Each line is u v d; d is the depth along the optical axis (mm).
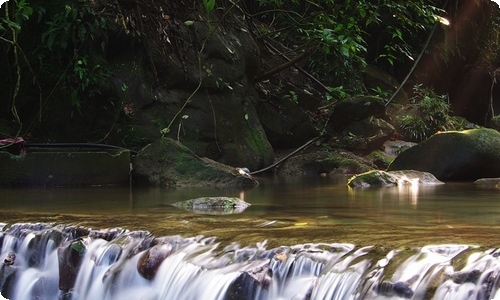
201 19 11375
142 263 4273
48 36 10172
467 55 18453
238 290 3709
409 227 4578
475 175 9617
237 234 4387
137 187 8406
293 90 13469
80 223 5039
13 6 10000
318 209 5906
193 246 4270
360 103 12906
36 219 5324
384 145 13211
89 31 10227
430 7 12406
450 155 9570
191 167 8734
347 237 4098
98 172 8664
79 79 10094
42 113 10141
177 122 10531
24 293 4836
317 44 12367
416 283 3262
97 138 10180
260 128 11836
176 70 10805
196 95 10930
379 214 5477
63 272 4617
